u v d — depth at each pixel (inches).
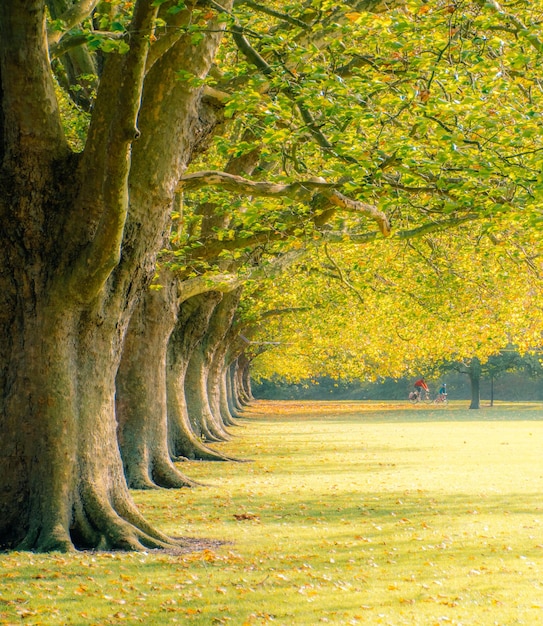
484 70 450.3
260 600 330.3
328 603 328.5
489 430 1710.1
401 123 552.7
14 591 331.3
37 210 426.0
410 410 2849.4
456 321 1069.8
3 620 289.1
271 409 2920.8
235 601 328.2
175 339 986.1
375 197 536.4
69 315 437.1
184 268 685.9
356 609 320.2
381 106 524.4
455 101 433.1
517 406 3149.6
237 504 627.2
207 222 850.8
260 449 1183.6
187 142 462.3
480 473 878.4
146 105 441.7
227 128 790.5
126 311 469.1
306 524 536.7
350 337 1615.4
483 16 460.4
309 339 1818.4
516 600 342.0
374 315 1294.3
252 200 788.0
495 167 472.4
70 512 434.6
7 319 435.2
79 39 501.7
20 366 433.7
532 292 967.6
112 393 469.4
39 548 414.6
